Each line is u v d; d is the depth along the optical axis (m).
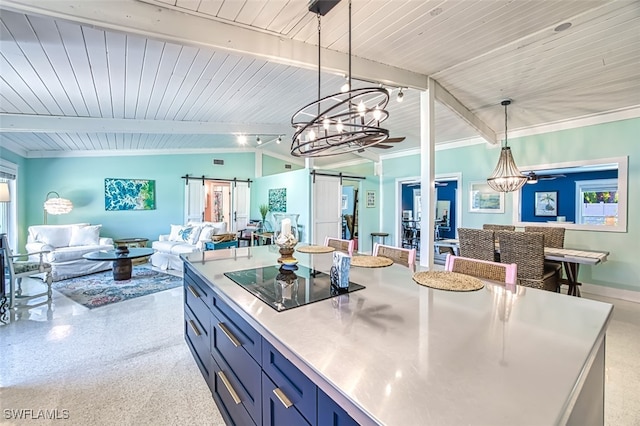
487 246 3.57
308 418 0.94
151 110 4.07
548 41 2.51
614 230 4.09
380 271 2.00
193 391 2.06
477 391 0.74
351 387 0.76
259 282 1.74
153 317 3.37
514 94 3.64
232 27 2.21
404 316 1.23
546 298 1.46
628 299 3.99
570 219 7.00
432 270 2.02
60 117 4.05
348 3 1.99
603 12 2.13
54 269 4.90
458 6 2.06
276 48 2.38
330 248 2.93
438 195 9.84
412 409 0.68
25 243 5.96
